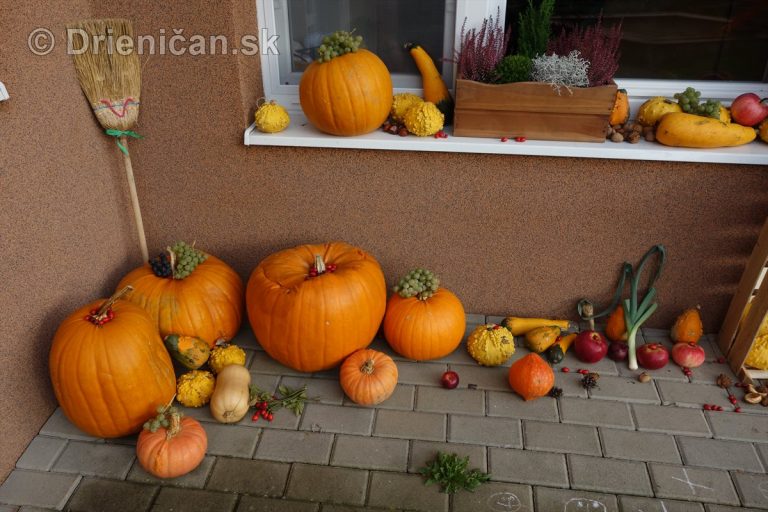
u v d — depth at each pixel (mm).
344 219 2922
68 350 2195
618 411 2537
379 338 2953
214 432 2436
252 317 2648
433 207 2838
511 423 2479
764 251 2584
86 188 2613
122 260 2939
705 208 2682
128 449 2375
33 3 2219
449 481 2215
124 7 2506
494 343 2701
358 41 2596
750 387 2607
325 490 2211
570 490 2213
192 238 3045
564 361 2816
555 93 2533
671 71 2820
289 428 2455
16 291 2252
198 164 2840
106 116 2602
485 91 2568
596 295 2980
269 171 2824
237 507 2156
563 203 2754
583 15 2781
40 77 2287
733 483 2236
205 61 2592
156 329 2434
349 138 2688
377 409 2545
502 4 2691
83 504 2164
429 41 2859
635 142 2627
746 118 2584
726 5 2654
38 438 2408
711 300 2912
